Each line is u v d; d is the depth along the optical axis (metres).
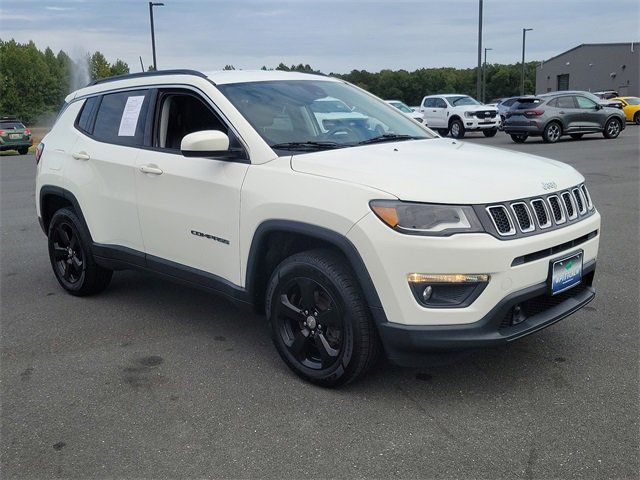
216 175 3.99
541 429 3.15
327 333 3.58
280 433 3.20
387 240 3.17
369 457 2.97
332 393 3.59
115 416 3.42
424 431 3.17
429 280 3.15
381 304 3.25
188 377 3.87
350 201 3.30
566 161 14.64
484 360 3.95
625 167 13.24
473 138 26.33
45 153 5.60
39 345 4.43
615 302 4.95
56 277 5.73
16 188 13.50
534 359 3.95
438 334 3.18
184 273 4.35
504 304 3.20
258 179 3.75
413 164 3.57
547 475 2.79
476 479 2.78
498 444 3.04
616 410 3.31
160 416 3.40
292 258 3.63
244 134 3.93
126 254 4.79
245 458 3.00
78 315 5.04
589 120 21.27
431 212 3.15
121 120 4.91
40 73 74.88
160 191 4.39
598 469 2.82
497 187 3.31
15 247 7.58
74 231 5.27
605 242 6.85
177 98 4.54
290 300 3.74
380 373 3.81
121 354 4.25
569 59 65.38
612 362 3.88
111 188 4.81
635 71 58.19
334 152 3.80
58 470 2.94
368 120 4.54
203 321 4.85
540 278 3.35
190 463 2.97
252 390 3.67
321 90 4.68
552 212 3.47
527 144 20.75
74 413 3.46
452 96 27.50
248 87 4.34
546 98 20.98
